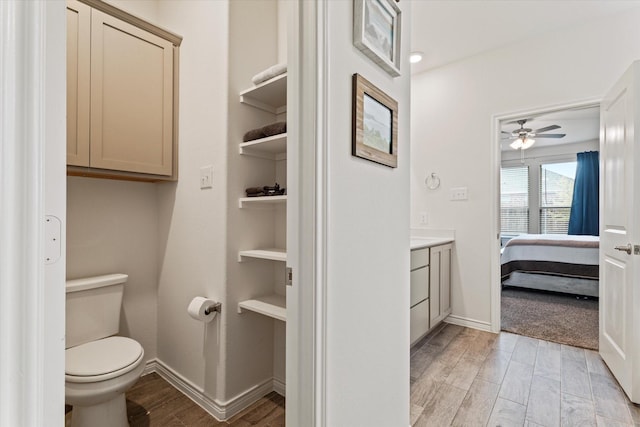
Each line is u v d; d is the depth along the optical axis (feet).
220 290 5.69
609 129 7.25
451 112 10.53
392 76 4.65
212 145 5.90
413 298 7.85
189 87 6.47
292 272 3.25
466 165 10.23
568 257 13.46
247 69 5.97
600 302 7.75
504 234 21.91
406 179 5.11
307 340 3.14
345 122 3.54
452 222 10.48
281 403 6.04
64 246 1.43
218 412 5.60
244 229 5.92
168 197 6.97
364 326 3.88
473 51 9.79
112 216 6.67
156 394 6.31
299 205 3.20
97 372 4.58
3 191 1.21
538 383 6.73
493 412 5.77
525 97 9.18
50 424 1.36
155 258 7.28
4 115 1.21
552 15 8.01
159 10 7.25
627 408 5.86
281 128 5.22
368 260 3.98
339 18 3.46
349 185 3.60
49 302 1.36
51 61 1.37
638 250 5.98
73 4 5.42
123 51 5.99
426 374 7.11
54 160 1.38
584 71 8.32
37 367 1.30
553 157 20.42
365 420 3.87
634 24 7.70
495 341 8.95
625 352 6.31
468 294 10.13
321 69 3.17
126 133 6.01
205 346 5.95
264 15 6.33
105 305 6.03
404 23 5.05
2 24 1.22
